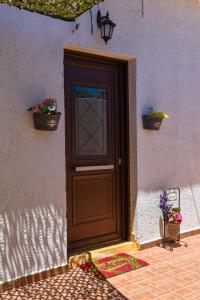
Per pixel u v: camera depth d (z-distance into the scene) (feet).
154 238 13.61
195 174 15.23
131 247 12.89
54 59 10.60
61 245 10.81
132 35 12.56
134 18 12.62
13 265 9.75
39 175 10.32
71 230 11.96
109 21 11.29
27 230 10.06
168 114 13.99
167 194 14.03
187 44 14.69
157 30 13.46
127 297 9.31
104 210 12.90
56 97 10.67
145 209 13.25
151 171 13.43
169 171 14.12
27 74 10.05
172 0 13.97
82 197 12.25
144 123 12.98
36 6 9.22
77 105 12.02
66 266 10.93
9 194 9.73
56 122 10.10
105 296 9.37
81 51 11.59
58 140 10.73
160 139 13.75
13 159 9.81
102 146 12.75
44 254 10.41
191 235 15.05
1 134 9.59
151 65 13.29
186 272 11.00
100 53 11.91
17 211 9.87
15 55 9.80
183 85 14.57
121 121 13.24
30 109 10.03
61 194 10.82
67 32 10.84
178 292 9.61
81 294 9.48
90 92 12.35
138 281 10.33
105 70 12.73
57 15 10.21
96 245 12.66
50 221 10.56
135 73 12.78
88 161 12.35
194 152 15.14
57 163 10.71
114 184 13.17
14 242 9.79
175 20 14.12
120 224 13.39
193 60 14.98
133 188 13.07
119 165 13.28
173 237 13.84
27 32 10.01
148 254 12.65
